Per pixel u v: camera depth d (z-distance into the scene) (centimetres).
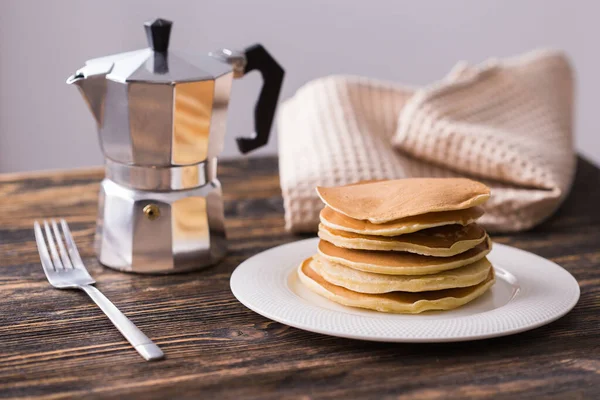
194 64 91
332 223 86
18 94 186
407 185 88
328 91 123
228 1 188
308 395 77
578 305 89
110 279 93
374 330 81
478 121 116
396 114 123
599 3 205
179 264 94
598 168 124
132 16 185
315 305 86
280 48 194
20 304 89
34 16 181
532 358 81
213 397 77
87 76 90
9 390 78
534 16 204
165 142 91
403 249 84
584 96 214
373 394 77
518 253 96
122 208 94
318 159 108
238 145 100
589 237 104
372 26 196
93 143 196
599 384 78
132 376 79
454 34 201
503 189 109
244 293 87
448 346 83
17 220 106
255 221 107
